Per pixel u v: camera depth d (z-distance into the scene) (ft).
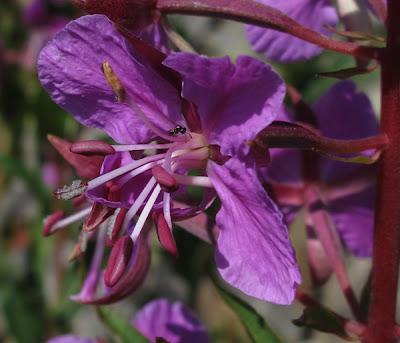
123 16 0.36
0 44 0.75
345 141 0.35
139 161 0.36
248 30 0.42
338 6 0.39
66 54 0.36
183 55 0.33
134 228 0.36
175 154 0.36
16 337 0.62
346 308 0.71
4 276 0.74
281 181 0.42
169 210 0.36
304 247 0.69
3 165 0.61
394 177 0.36
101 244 0.40
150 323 0.46
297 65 0.64
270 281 0.34
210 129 0.35
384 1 0.40
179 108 0.36
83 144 0.36
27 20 0.76
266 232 0.34
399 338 0.38
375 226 0.37
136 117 0.36
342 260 0.41
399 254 0.38
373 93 0.74
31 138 0.75
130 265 0.39
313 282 0.42
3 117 0.76
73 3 0.36
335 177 0.42
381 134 0.36
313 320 0.38
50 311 0.62
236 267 0.35
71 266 0.61
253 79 0.33
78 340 0.46
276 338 0.40
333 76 0.36
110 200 0.36
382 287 0.38
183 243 0.66
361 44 0.37
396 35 0.36
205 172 0.37
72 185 0.36
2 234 0.79
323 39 0.36
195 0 0.36
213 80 0.34
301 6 0.42
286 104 0.44
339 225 0.44
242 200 0.34
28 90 0.75
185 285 0.74
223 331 0.74
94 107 0.36
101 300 0.38
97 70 0.36
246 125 0.34
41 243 0.63
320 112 0.43
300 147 0.34
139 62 0.35
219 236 0.35
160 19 0.36
